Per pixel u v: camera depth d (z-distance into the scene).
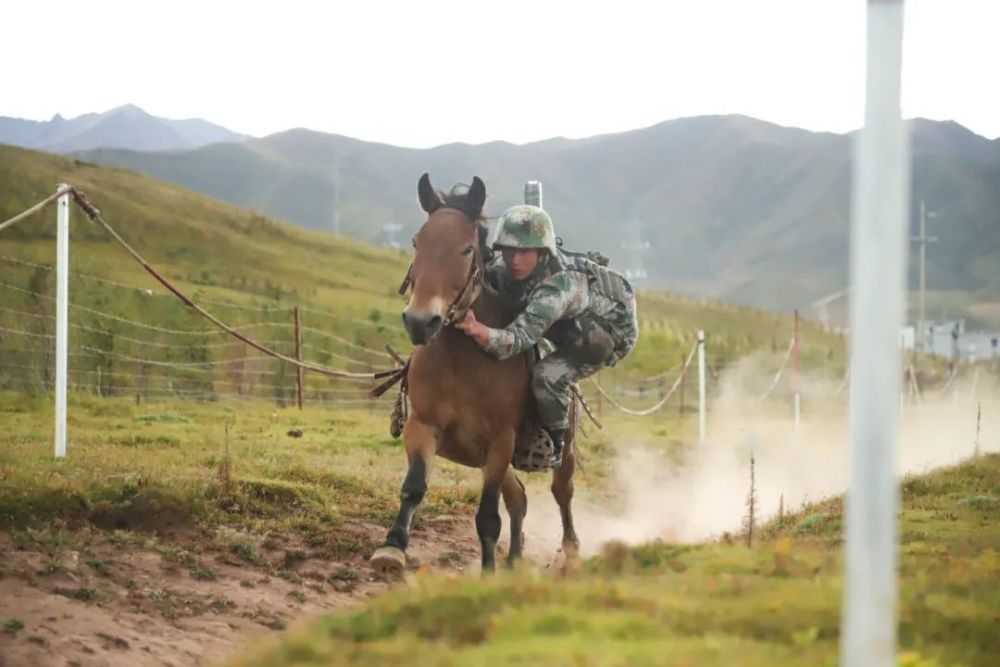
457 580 6.27
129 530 10.04
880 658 3.71
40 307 28.11
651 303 93.38
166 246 61.38
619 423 30.39
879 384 3.68
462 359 8.91
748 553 7.22
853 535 3.75
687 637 5.11
